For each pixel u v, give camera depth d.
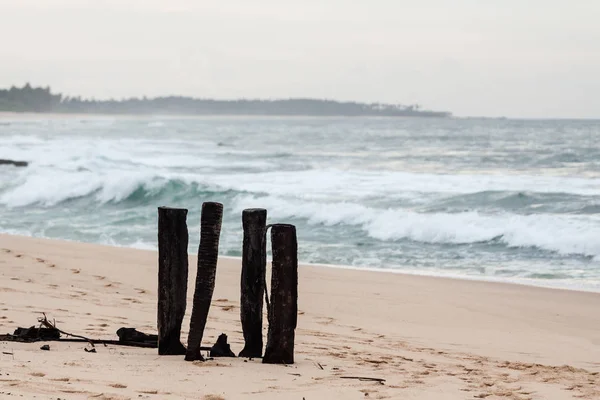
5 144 71.38
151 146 80.50
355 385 7.09
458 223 23.88
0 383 6.03
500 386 7.52
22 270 15.19
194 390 6.40
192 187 32.81
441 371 8.29
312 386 6.91
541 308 14.03
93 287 13.81
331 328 11.49
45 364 7.00
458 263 20.06
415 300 14.34
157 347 8.55
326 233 24.92
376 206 30.62
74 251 18.52
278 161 58.03
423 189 35.59
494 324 12.59
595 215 27.09
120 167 46.94
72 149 61.06
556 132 128.88
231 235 23.69
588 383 7.93
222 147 82.25
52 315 10.45
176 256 8.01
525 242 22.11
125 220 28.06
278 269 7.91
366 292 14.97
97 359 7.48
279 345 7.97
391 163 55.28
